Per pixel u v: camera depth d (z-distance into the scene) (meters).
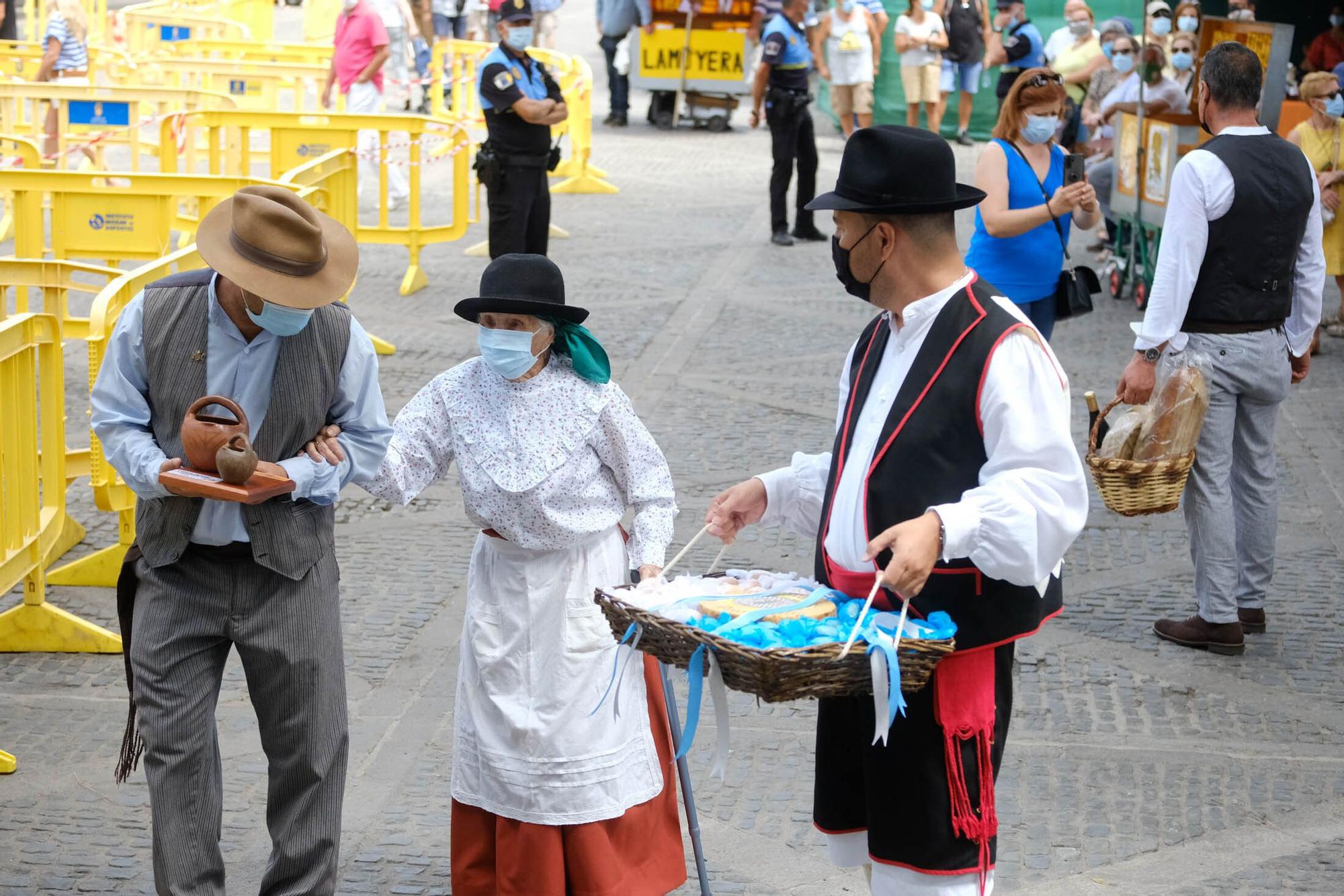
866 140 2.93
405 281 11.07
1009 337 2.89
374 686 5.19
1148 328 5.25
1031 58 16.69
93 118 12.54
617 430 3.60
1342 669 5.50
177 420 3.34
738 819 4.38
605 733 3.56
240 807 4.38
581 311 3.48
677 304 10.91
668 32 19.70
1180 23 12.07
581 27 30.27
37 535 5.20
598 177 16.12
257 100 15.04
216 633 3.43
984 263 6.48
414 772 4.64
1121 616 5.93
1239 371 5.38
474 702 3.64
